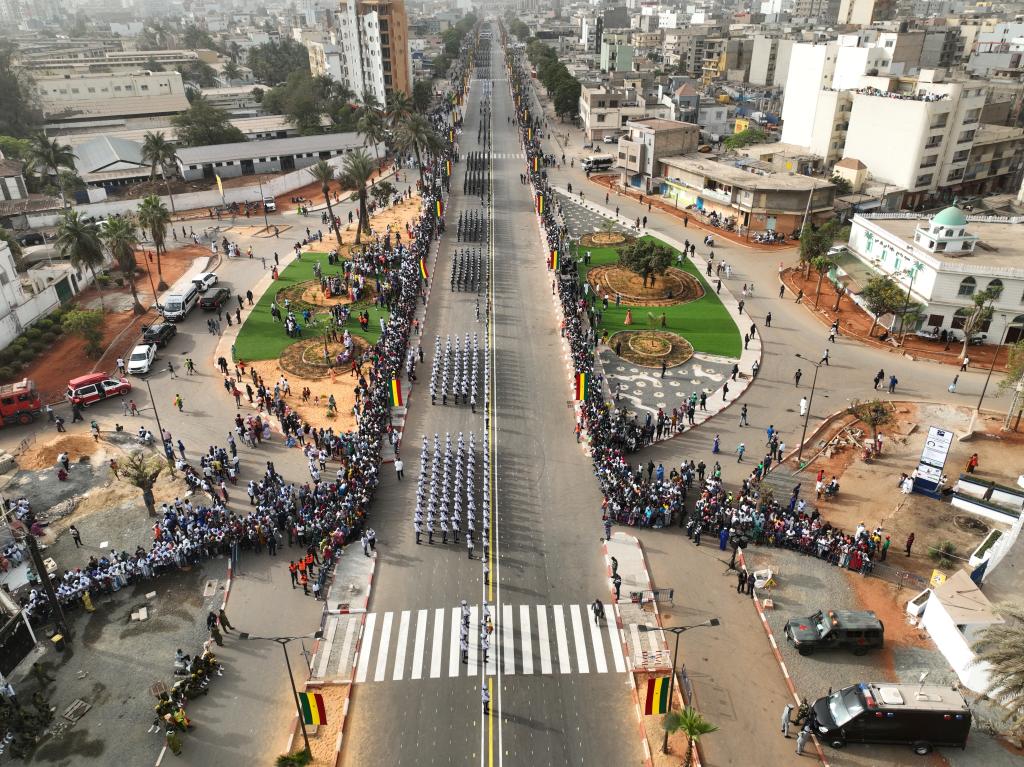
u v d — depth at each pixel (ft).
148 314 271.69
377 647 126.93
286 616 133.49
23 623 122.72
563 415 199.31
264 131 537.24
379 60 611.47
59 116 634.84
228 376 221.87
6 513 155.94
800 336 246.68
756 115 581.94
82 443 188.65
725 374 221.87
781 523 149.07
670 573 143.23
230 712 115.14
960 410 201.05
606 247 333.21
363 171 334.85
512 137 579.07
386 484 170.60
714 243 338.34
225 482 171.32
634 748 109.29
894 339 241.96
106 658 124.88
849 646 124.26
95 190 402.52
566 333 242.78
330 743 109.60
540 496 165.99
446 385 214.69
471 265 311.27
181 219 393.50
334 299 277.23
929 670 121.19
